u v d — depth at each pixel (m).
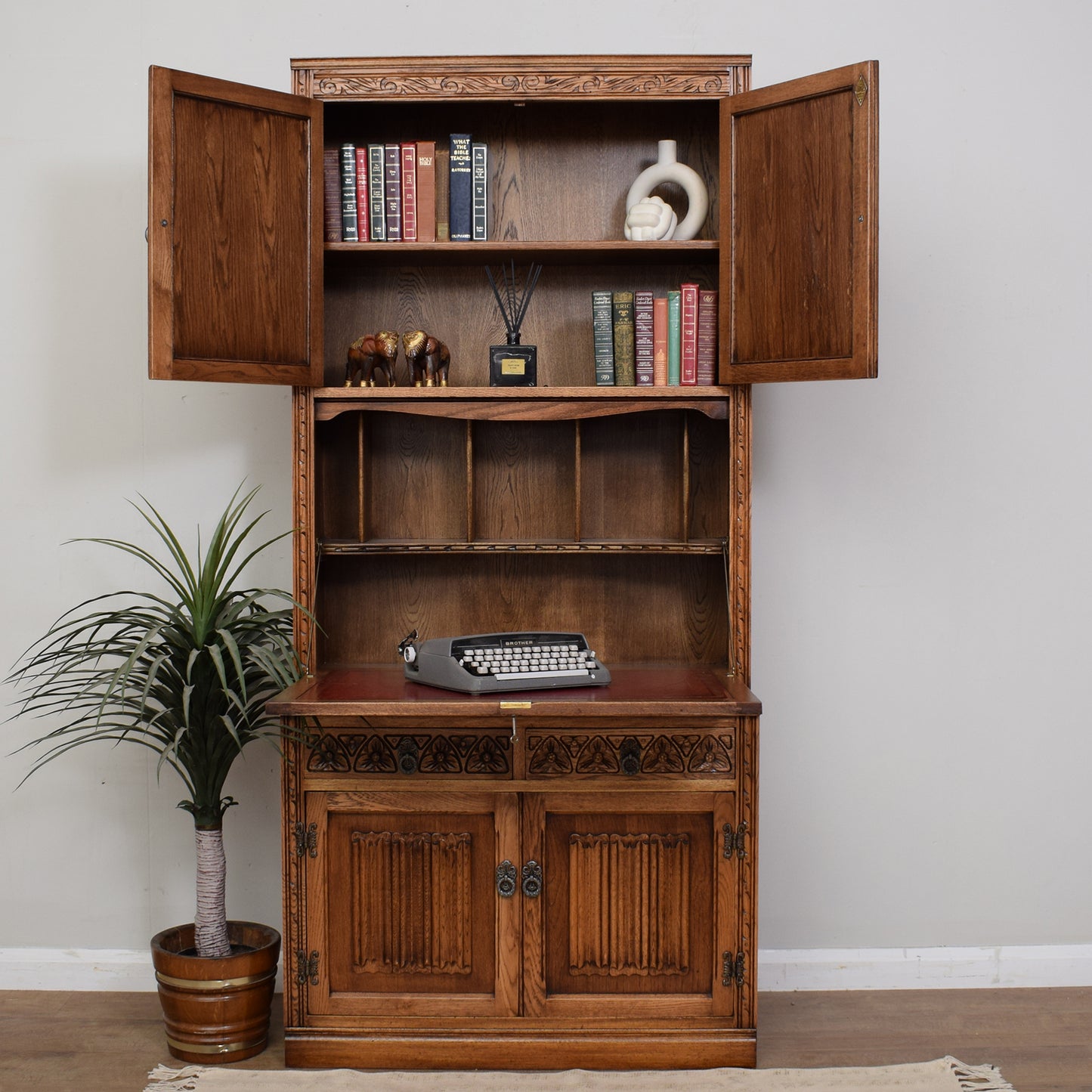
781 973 3.44
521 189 3.30
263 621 2.96
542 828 2.86
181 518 3.43
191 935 3.16
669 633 3.36
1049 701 3.45
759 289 2.88
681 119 3.28
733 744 2.84
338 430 3.33
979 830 3.46
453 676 2.88
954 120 3.37
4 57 3.38
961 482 3.42
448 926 2.88
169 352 2.66
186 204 2.70
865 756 3.45
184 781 3.06
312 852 2.88
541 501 3.36
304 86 2.97
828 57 3.37
